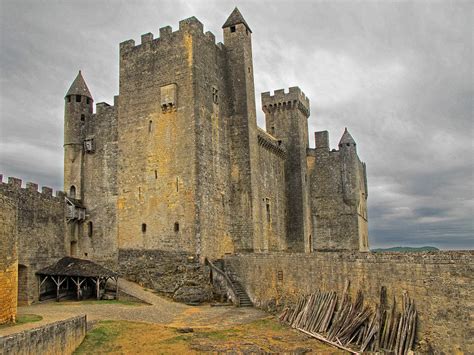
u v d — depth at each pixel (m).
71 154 52.78
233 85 51.72
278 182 63.34
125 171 48.12
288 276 35.22
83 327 24.69
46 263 42.66
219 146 48.47
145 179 46.69
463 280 18.42
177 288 40.56
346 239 67.56
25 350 16.97
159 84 47.31
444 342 18.98
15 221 23.67
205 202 44.41
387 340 21.95
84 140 52.84
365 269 25.73
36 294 39.53
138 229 46.19
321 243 68.75
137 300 37.97
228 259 43.84
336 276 28.95
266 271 38.19
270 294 37.12
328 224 68.81
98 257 49.03
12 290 23.19
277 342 26.08
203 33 48.16
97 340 24.72
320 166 70.75
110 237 48.91
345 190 68.38
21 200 39.75
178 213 44.03
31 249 40.50
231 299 39.72
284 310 33.50
